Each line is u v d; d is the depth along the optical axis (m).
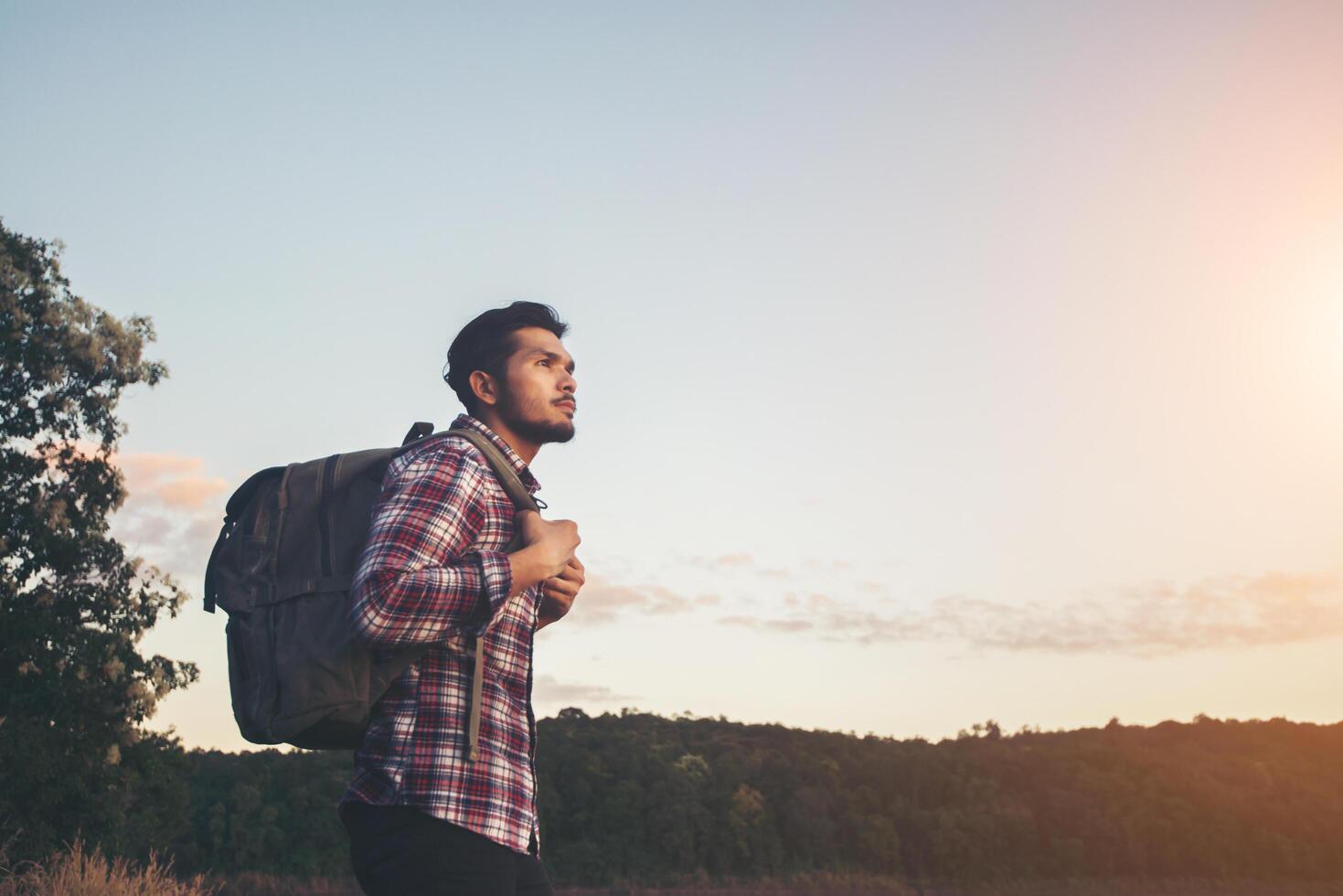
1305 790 146.62
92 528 23.09
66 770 20.72
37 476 23.06
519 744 1.73
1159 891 121.50
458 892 1.56
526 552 1.69
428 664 1.66
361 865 1.62
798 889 107.31
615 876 105.38
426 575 1.57
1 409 22.77
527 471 1.91
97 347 23.14
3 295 22.64
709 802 114.81
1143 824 129.62
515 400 1.95
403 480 1.70
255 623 1.65
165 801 25.27
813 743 148.00
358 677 1.59
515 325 2.00
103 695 21.83
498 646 1.72
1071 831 127.56
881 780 133.12
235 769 96.19
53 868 10.37
